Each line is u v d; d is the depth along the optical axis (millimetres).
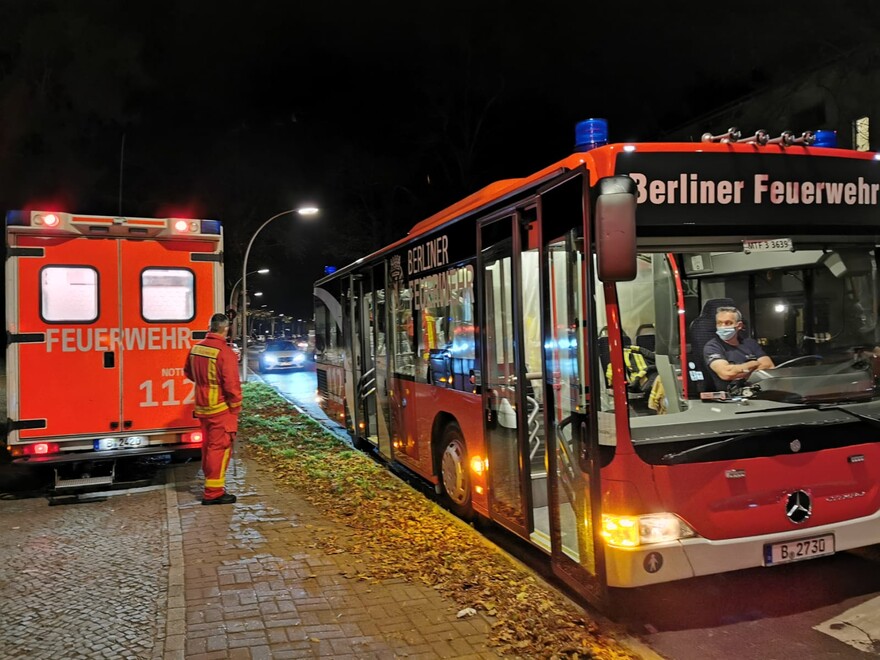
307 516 6805
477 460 6164
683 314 4590
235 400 7348
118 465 9625
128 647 4074
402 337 8312
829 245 4625
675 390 4395
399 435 8500
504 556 5559
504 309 5516
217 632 4234
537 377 5047
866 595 4855
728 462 4094
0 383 22281
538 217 4809
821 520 4277
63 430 7734
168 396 8117
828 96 16828
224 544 5910
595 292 4156
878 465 4453
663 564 3990
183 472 9117
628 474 3996
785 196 4492
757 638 4301
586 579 4309
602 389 4125
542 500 5113
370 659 3900
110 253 7922
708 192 4332
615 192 3787
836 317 4840
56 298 7738
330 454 10172
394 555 5582
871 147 15930
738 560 4105
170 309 8172
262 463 9602
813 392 4555
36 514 7035
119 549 5863
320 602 4680
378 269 9336
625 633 4344
